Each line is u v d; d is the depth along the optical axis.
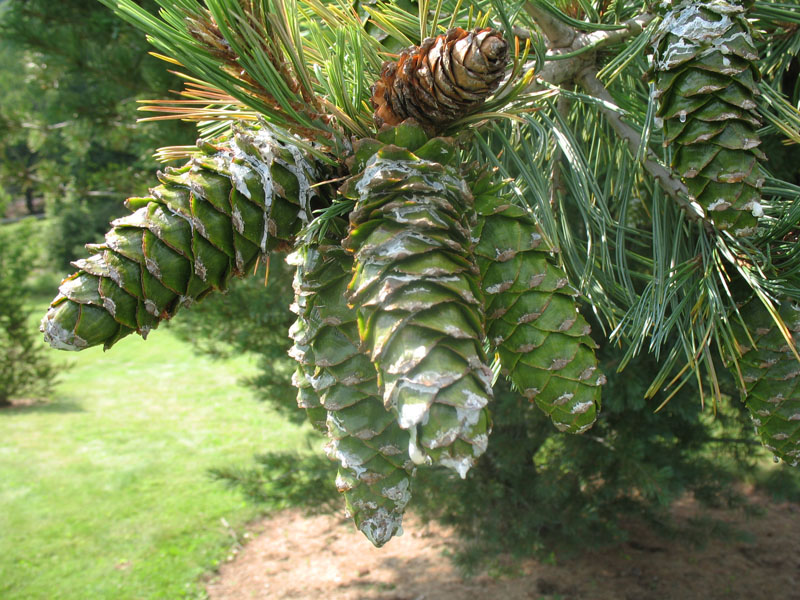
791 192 0.37
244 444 2.76
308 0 0.32
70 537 2.02
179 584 1.79
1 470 2.52
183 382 3.84
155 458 2.63
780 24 0.43
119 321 0.26
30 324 4.04
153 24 0.26
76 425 3.08
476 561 1.45
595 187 0.40
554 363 0.29
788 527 1.87
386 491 0.28
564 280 0.29
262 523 2.13
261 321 1.33
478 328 0.24
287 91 0.27
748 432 1.30
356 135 0.29
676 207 0.39
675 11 0.32
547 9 0.37
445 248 0.25
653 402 1.13
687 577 1.64
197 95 0.32
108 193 1.95
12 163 2.01
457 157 0.34
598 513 1.46
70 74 1.55
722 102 0.31
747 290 0.36
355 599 1.70
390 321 0.24
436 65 0.25
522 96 0.31
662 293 0.36
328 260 0.28
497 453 1.30
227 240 0.27
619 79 0.46
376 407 0.28
